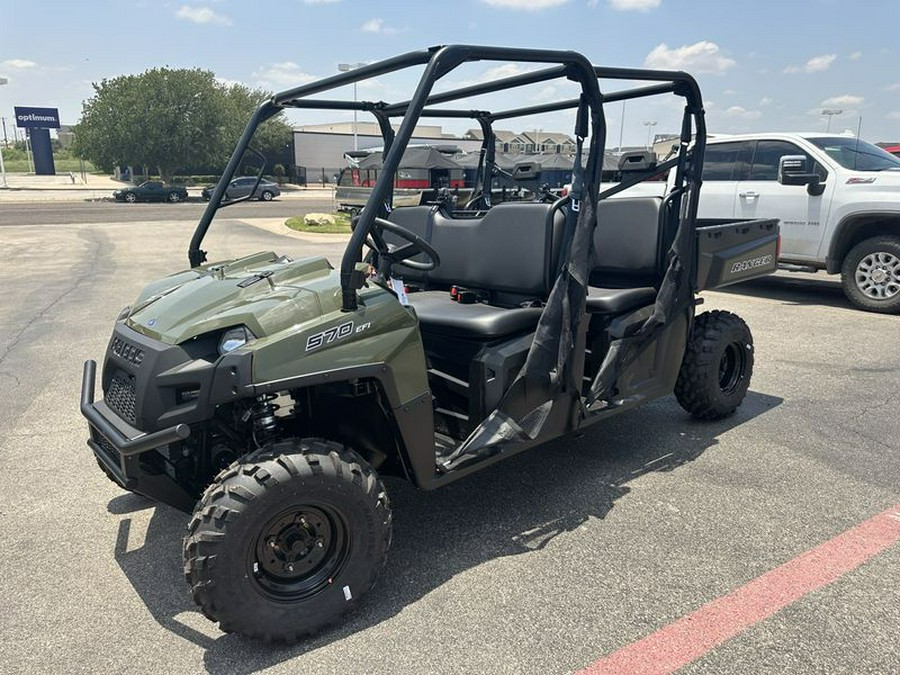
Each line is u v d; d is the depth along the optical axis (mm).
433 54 2592
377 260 3947
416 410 2691
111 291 9453
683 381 4211
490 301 3785
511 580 2754
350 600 2473
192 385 2389
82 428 4457
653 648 2340
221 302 2633
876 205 7039
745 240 4391
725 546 2977
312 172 62594
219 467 2771
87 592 2734
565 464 3855
